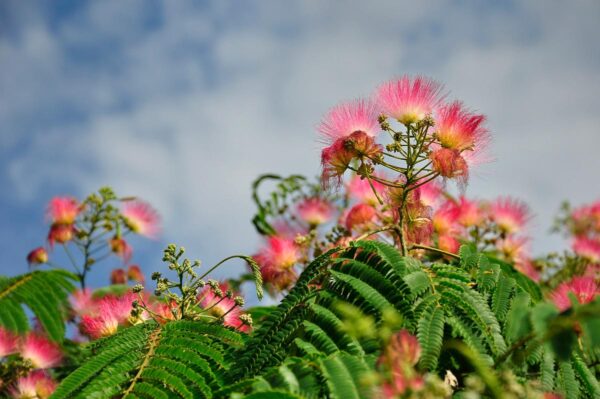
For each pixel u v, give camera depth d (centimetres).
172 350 75
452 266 78
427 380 66
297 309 76
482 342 73
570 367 74
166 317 84
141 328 78
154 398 72
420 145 84
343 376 68
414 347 67
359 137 85
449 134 84
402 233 84
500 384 69
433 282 76
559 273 122
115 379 73
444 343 74
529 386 69
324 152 86
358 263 76
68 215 126
